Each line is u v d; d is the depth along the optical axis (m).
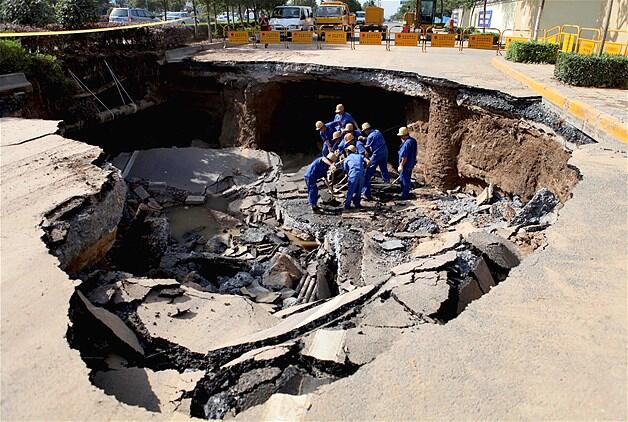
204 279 8.59
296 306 6.36
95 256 6.05
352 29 23.69
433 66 15.06
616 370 3.13
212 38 25.05
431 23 28.23
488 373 3.18
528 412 2.85
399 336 4.30
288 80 15.87
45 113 11.71
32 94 11.09
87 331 4.46
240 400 3.88
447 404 2.96
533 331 3.54
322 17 26.00
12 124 9.20
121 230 8.47
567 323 3.59
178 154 14.52
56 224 5.37
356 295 5.38
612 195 5.66
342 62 15.77
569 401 2.91
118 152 15.34
